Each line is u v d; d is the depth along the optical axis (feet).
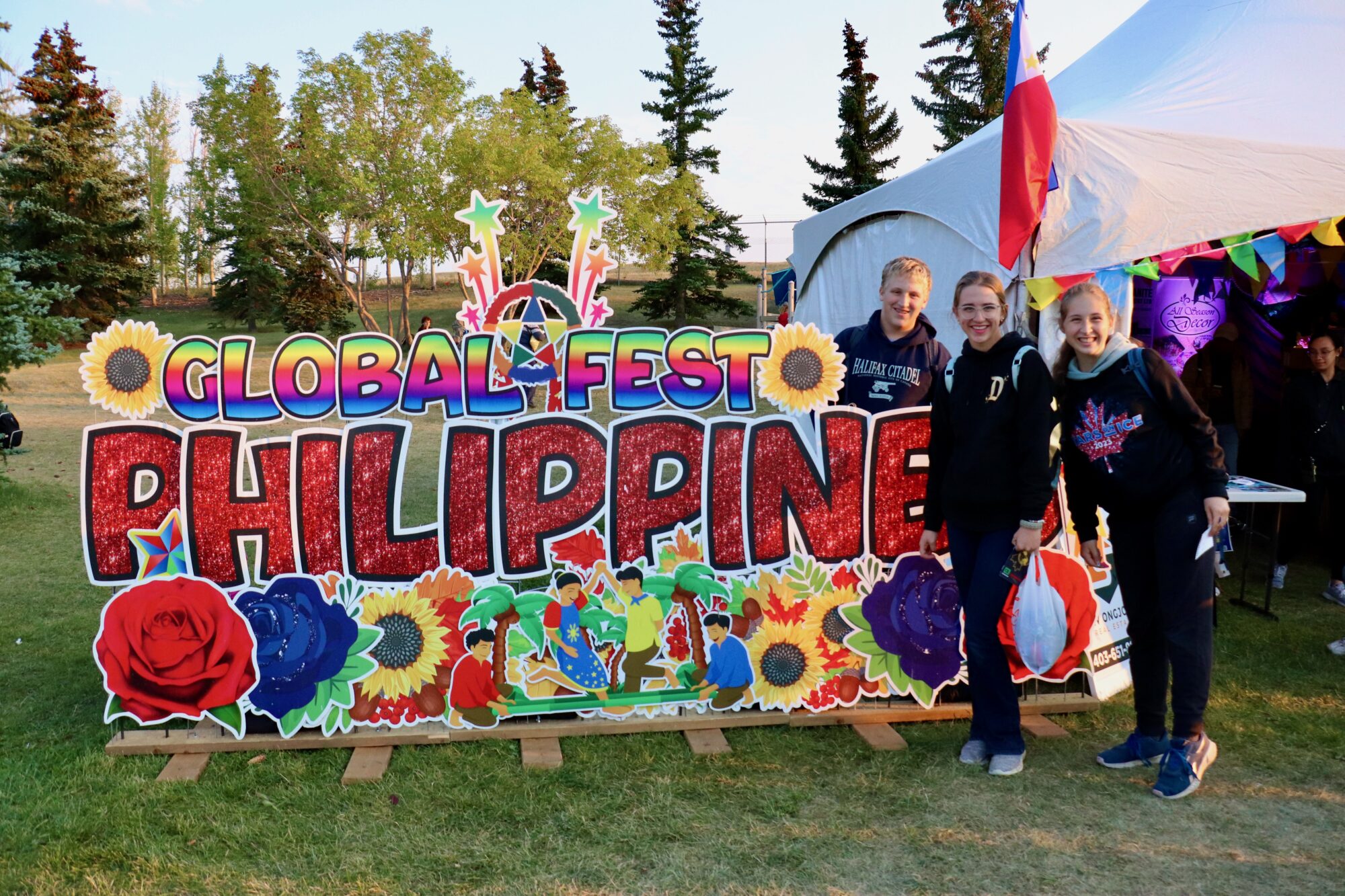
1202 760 9.96
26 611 16.60
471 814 9.62
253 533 11.14
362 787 10.20
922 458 12.14
